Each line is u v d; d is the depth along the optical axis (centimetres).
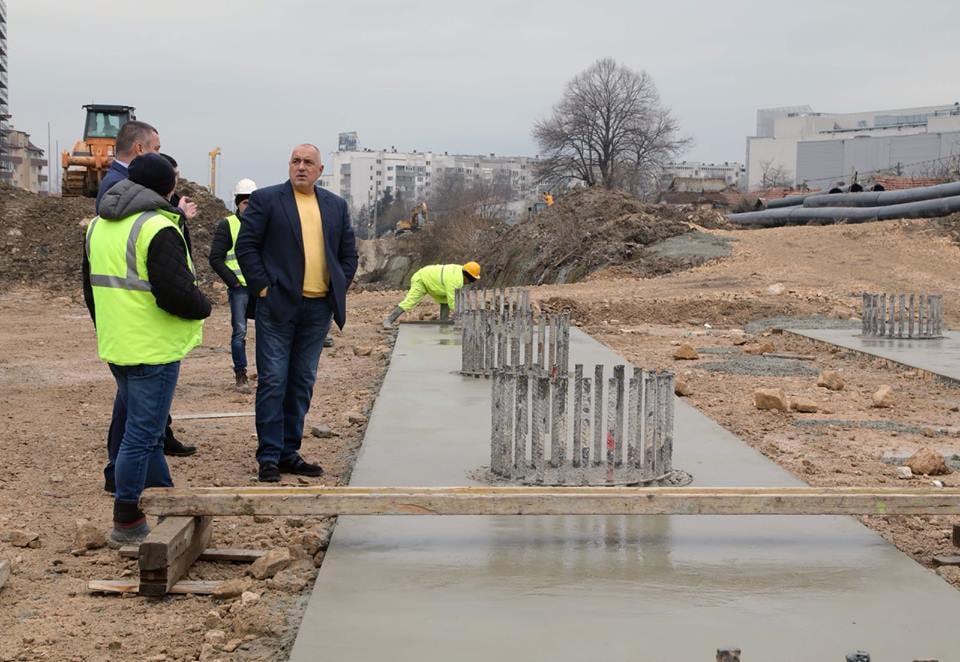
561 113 8881
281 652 444
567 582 515
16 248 2767
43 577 540
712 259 3288
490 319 1159
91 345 1603
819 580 521
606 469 701
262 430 730
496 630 455
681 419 928
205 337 1738
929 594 504
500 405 703
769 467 749
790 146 15262
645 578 521
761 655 432
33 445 843
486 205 8419
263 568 534
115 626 477
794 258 3184
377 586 508
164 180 593
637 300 2294
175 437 873
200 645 455
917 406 1118
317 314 745
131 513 589
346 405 1057
